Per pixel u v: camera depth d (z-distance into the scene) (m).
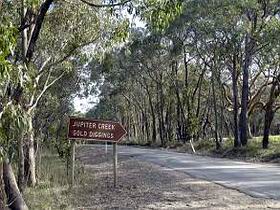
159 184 17.58
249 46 35.34
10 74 5.72
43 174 20.36
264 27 33.34
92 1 14.71
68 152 20.22
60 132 24.88
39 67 17.61
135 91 67.50
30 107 13.18
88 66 31.02
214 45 38.59
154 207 12.52
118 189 16.41
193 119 49.38
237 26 34.06
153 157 35.91
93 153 43.97
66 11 15.39
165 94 62.28
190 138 48.53
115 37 14.91
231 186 16.48
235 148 37.03
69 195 15.06
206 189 15.83
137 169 25.17
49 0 8.90
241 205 12.52
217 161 30.53
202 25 34.91
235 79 38.78
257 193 14.67
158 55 50.72
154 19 9.55
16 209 10.01
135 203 13.28
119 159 34.84
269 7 33.25
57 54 16.53
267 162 29.75
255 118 65.94
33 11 9.73
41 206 12.85
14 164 15.61
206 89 59.44
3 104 6.55
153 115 65.38
